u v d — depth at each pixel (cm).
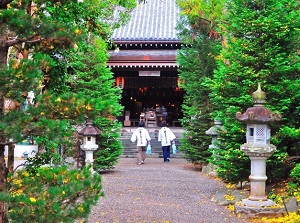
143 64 3341
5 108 634
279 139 1237
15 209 495
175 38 3369
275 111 1184
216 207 1147
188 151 2098
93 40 1495
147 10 3962
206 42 2055
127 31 3547
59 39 564
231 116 1309
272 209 1003
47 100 527
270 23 1220
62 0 718
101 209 1106
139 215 1045
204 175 1828
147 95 4403
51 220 498
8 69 514
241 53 1273
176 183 1594
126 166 2186
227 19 1348
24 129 516
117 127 1964
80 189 515
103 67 1898
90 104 530
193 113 2064
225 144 1327
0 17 534
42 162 705
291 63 1270
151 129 3656
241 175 1290
